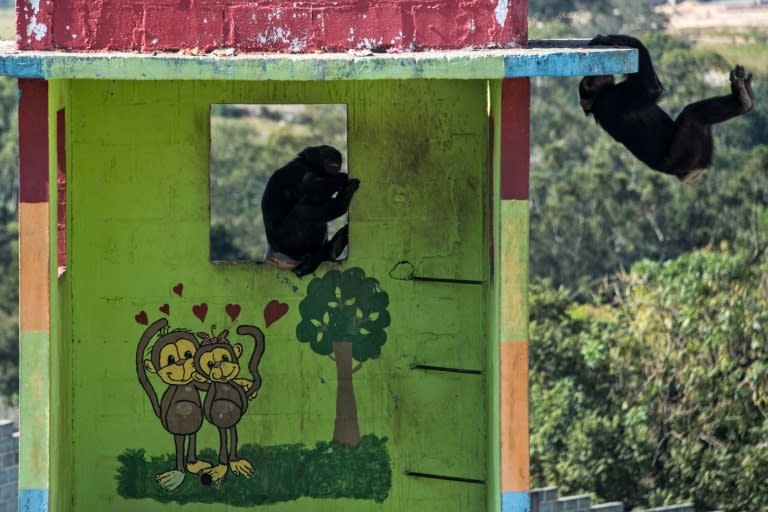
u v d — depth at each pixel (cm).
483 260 1379
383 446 1393
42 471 1188
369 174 1379
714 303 3550
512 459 1222
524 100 1204
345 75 1128
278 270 1380
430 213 1382
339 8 1197
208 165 1366
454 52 1174
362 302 1384
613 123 1388
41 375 1184
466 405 1388
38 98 1169
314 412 1388
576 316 4338
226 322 1379
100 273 1362
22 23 1180
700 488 3469
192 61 1124
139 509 1377
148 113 1359
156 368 1373
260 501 1388
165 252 1369
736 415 3491
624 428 3528
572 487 3481
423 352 1388
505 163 1208
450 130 1376
